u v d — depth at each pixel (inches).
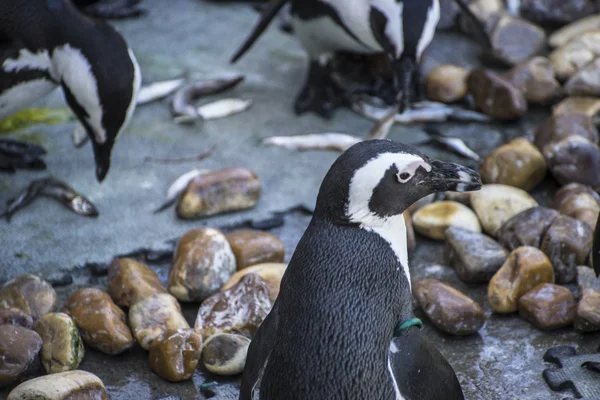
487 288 145.3
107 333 128.1
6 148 178.9
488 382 123.6
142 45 231.3
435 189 97.0
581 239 143.5
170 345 123.5
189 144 189.5
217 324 129.9
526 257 138.2
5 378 120.4
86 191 172.1
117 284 137.7
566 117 181.5
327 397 88.8
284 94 211.5
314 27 186.2
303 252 94.3
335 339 89.4
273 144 188.4
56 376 115.3
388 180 92.6
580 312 130.0
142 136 192.1
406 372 92.7
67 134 190.7
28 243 155.9
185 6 254.7
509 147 170.9
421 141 190.4
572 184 164.1
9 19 143.6
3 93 150.9
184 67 221.0
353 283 91.7
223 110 200.5
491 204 159.6
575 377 121.3
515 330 134.4
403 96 170.2
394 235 96.7
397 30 165.9
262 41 236.1
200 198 161.8
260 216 164.6
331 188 93.7
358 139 187.0
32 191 167.5
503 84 194.7
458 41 235.1
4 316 128.1
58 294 143.8
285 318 92.7
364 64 214.8
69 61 145.1
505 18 227.0
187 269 139.9
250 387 95.1
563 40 223.6
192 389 123.0
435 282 137.0
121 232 159.6
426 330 134.6
